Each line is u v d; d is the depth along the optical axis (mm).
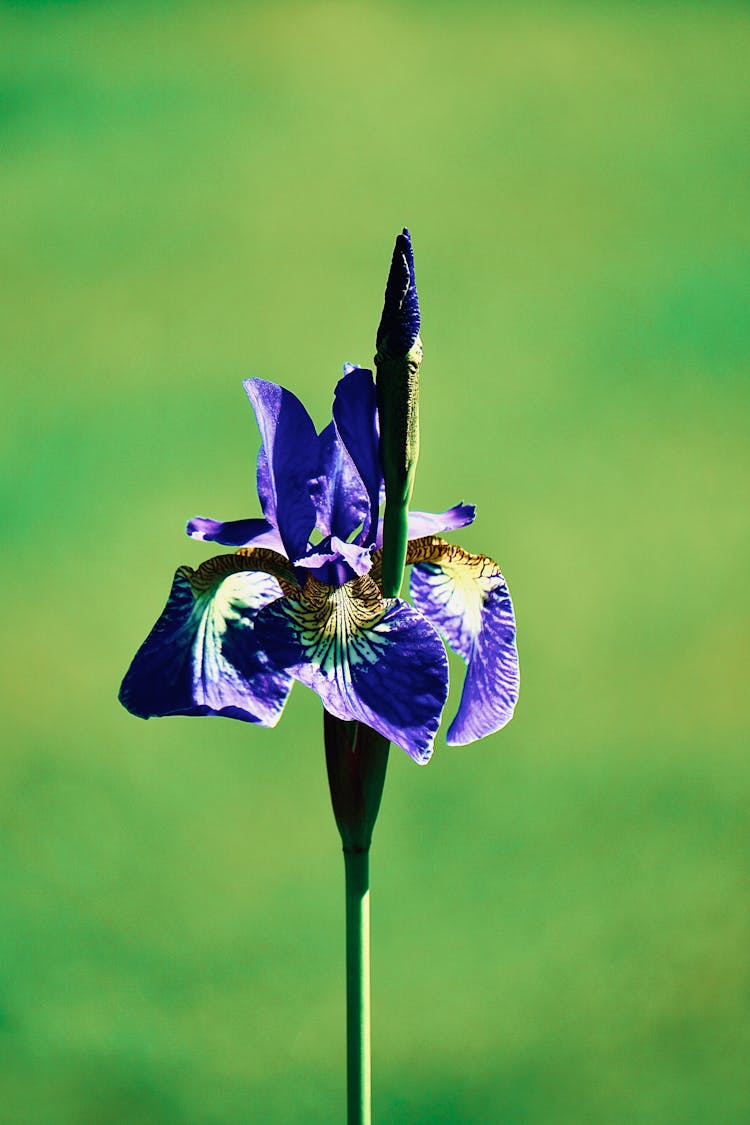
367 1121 1028
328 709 996
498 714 1030
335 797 1022
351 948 1026
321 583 1014
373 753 1020
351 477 1036
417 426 998
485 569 1041
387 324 993
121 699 1017
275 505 1024
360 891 1025
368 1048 1027
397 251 990
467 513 1043
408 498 1001
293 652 1004
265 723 1002
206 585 1026
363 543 1028
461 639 1038
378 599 1007
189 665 1018
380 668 1000
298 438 1023
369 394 1014
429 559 1042
